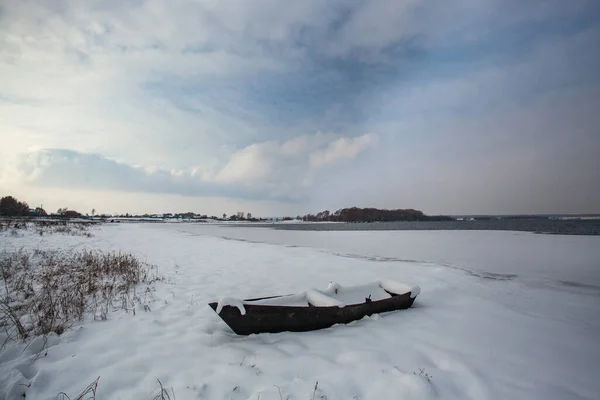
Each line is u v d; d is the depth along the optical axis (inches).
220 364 157.5
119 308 241.3
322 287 348.2
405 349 179.8
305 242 987.9
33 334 186.9
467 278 403.2
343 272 439.2
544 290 344.2
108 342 180.7
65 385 138.4
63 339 182.2
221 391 134.0
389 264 511.2
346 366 157.9
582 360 175.2
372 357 167.0
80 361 158.4
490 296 314.8
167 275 377.7
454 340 196.2
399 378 143.4
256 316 195.8
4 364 152.2
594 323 236.5
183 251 665.0
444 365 163.2
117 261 431.2
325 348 179.3
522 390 143.1
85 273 354.3
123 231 1461.6
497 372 157.9
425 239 1086.4
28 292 275.0
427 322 228.4
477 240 1013.2
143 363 157.9
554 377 155.9
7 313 219.5
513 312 261.0
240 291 311.6
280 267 470.9
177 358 163.3
